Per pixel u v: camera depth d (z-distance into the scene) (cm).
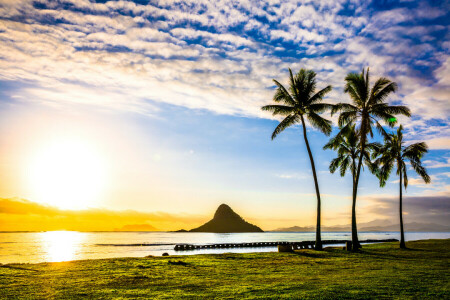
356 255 2686
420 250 3169
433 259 2350
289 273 1656
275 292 1136
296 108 3294
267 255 2675
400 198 3591
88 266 1866
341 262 2170
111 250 7300
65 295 1100
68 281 1381
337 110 3341
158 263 2027
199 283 1347
